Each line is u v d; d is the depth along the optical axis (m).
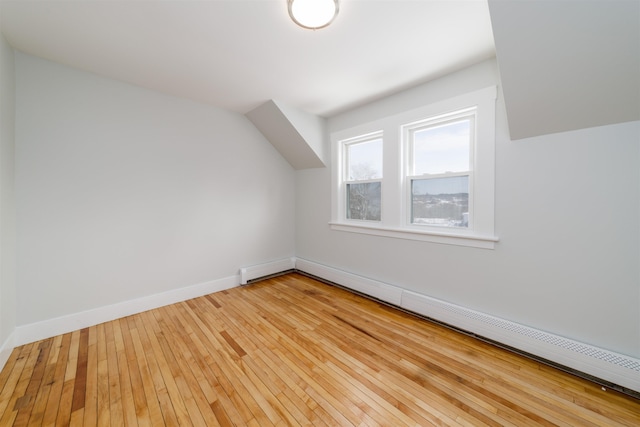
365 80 2.34
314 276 3.59
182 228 2.80
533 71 1.49
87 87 2.20
